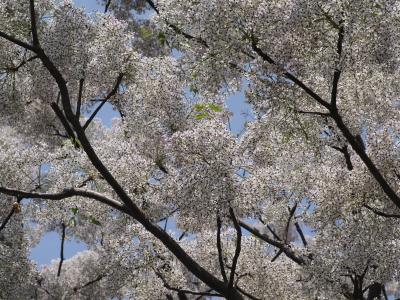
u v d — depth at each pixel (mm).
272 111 7039
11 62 9031
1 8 8656
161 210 8781
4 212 9609
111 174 8641
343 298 8492
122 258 8797
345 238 7617
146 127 8758
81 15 8461
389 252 7512
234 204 7316
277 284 9766
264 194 7719
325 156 8867
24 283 9906
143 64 8750
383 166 7727
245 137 8312
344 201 7809
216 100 8312
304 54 6605
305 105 7668
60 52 8242
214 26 6453
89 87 9625
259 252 9969
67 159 8961
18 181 9023
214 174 6922
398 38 6648
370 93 8391
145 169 8844
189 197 7059
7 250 9531
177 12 7094
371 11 6312
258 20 6352
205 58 6855
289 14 6258
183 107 8734
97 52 8414
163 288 9430
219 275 9992
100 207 9320
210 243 10117
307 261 8102
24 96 9445
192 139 7066
